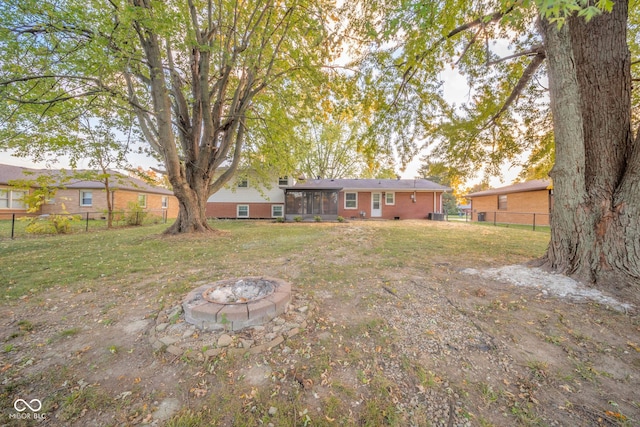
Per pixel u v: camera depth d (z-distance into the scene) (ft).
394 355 6.78
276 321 8.11
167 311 8.91
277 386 5.70
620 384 5.68
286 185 57.11
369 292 10.99
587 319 8.40
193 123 27.71
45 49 17.15
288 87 27.27
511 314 8.92
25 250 19.66
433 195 59.57
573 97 11.50
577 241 11.43
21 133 20.31
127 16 14.90
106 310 9.34
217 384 5.74
